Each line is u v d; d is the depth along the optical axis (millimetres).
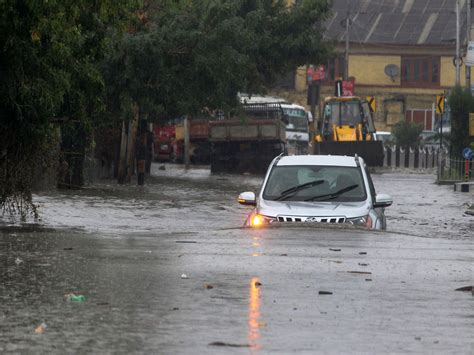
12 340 14891
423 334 15758
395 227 44188
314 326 16234
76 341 14883
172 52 67688
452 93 90500
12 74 33875
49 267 22562
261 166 97500
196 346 14656
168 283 20359
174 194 61188
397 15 179750
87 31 38719
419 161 132625
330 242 28094
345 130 111625
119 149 80438
